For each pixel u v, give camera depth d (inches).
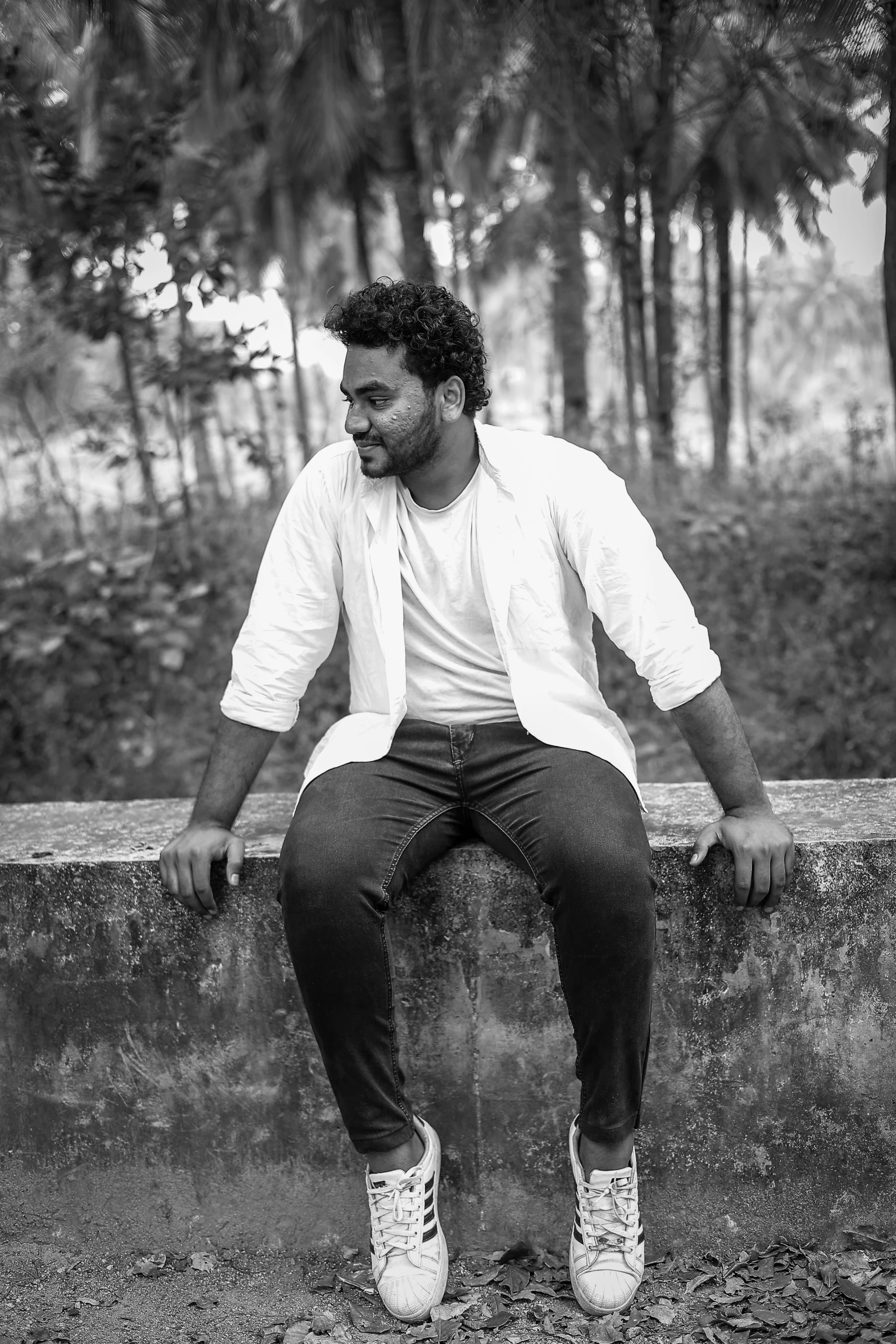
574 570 78.7
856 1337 72.6
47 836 92.7
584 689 78.6
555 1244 85.4
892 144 142.2
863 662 217.6
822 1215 84.5
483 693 78.7
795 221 413.7
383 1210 76.1
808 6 169.0
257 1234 87.6
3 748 201.6
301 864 72.1
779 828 77.0
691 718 75.9
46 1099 87.7
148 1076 86.6
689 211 440.1
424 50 354.0
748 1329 74.0
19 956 86.0
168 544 226.8
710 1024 82.7
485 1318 76.9
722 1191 84.6
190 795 194.7
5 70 200.5
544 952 82.0
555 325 442.0
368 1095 74.4
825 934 81.1
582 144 312.0
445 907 82.0
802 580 237.3
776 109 279.9
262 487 294.0
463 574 77.2
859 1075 83.0
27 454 278.1
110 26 257.9
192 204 212.1
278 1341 75.4
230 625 214.2
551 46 261.1
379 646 78.1
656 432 343.6
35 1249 88.5
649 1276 82.2
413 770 78.5
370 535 77.9
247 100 424.2
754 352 1155.9
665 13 230.5
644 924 70.9
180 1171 87.6
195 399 213.6
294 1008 84.4
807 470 291.6
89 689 204.4
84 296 215.9
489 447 76.2
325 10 399.5
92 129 257.3
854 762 197.8
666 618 74.8
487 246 474.0
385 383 72.1
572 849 70.9
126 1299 82.0
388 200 565.0
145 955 84.9
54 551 241.1
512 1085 84.1
